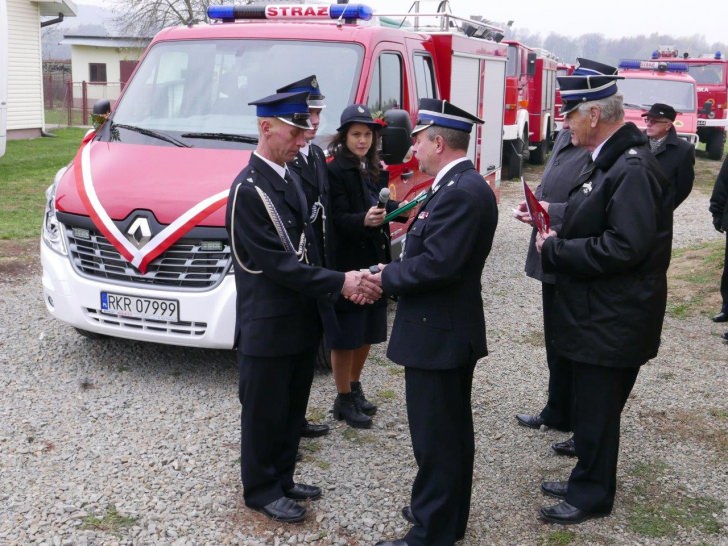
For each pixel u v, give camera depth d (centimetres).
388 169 581
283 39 600
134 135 563
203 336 493
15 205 1148
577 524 381
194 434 458
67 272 518
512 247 1025
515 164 1576
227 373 549
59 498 387
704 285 815
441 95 734
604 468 376
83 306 513
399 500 398
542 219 361
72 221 516
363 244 462
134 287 498
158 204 496
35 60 2014
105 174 526
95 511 377
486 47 845
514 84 1411
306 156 422
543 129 1931
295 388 384
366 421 477
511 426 490
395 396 527
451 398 337
